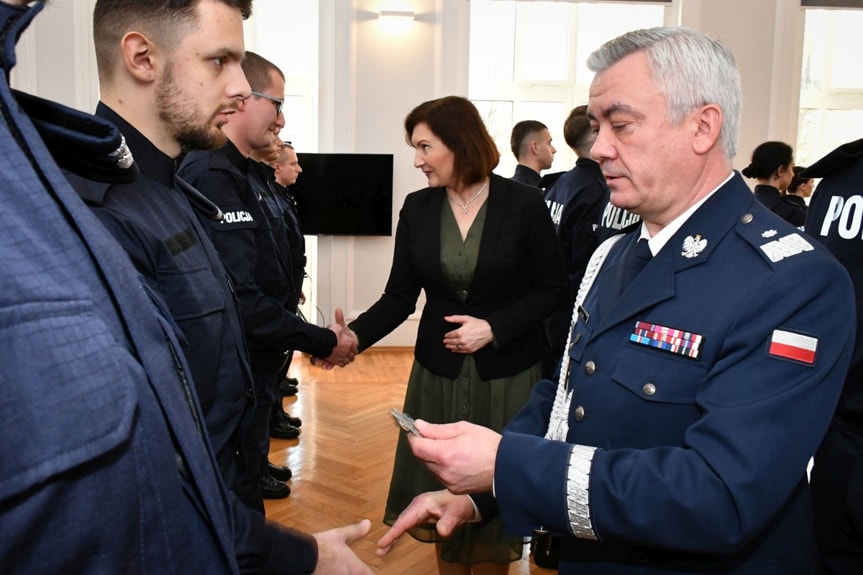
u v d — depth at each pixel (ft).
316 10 19.90
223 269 4.21
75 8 16.37
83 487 1.63
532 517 3.05
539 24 21.26
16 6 1.73
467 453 3.22
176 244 3.53
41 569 1.57
